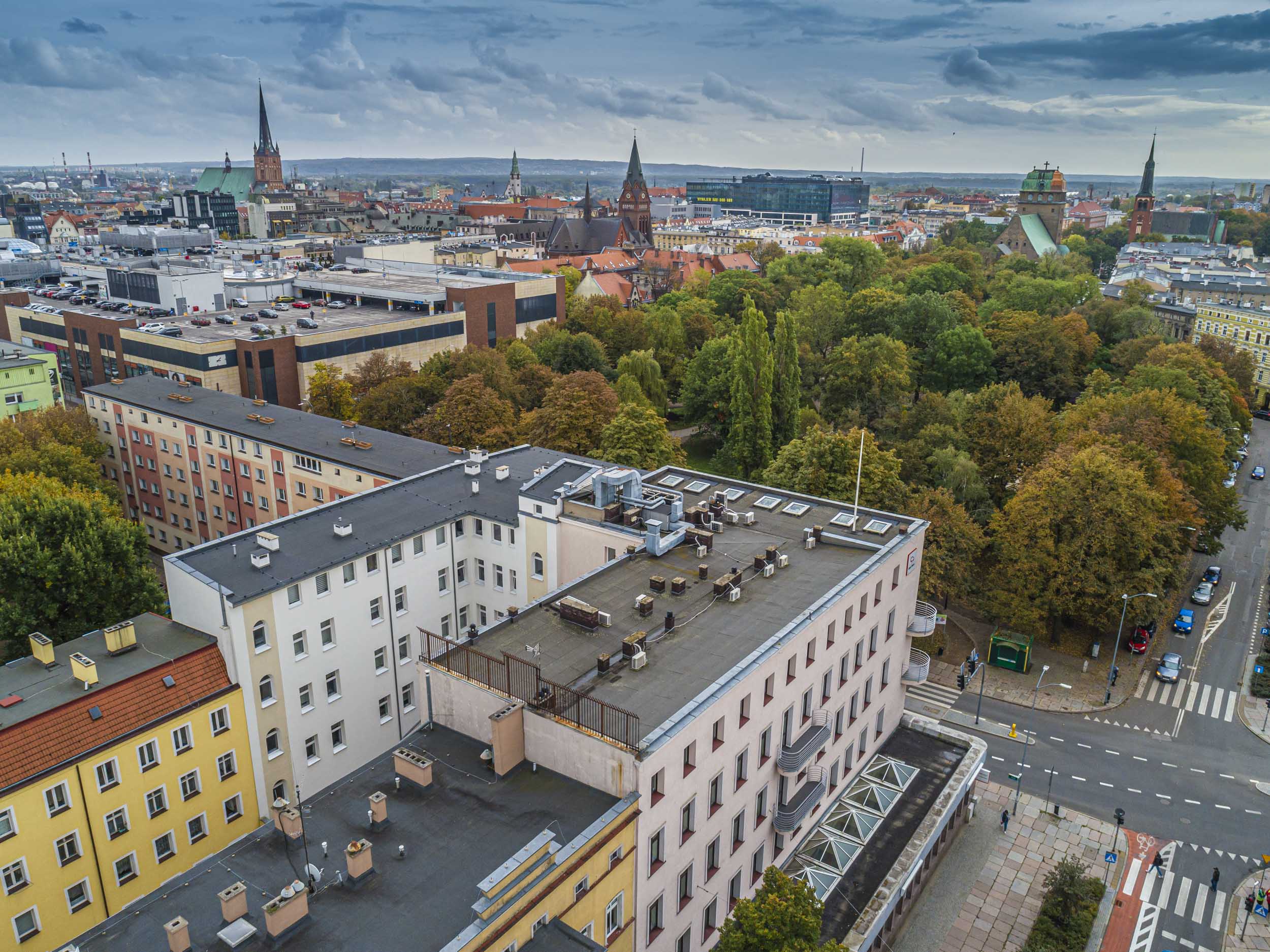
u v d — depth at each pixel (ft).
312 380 419.54
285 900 113.80
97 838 155.53
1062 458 320.91
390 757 151.02
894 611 213.25
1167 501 324.19
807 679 175.22
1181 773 243.60
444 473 254.06
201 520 359.66
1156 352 512.22
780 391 421.59
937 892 200.23
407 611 217.56
